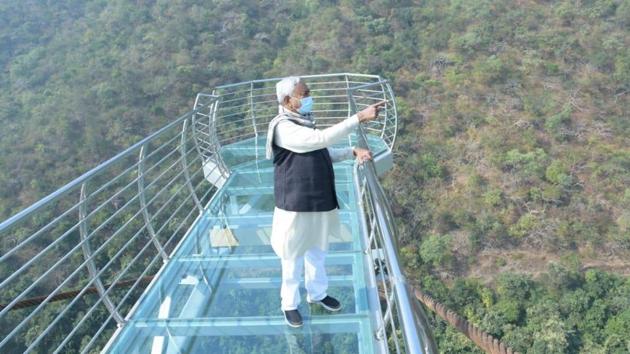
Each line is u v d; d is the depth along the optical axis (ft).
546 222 84.12
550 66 124.06
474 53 132.16
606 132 104.58
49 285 54.44
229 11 148.25
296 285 9.63
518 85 118.73
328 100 75.92
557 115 107.14
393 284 5.64
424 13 147.84
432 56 131.34
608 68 123.75
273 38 140.97
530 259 78.89
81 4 161.27
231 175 20.38
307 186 8.60
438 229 85.66
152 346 10.02
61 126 86.99
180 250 13.82
